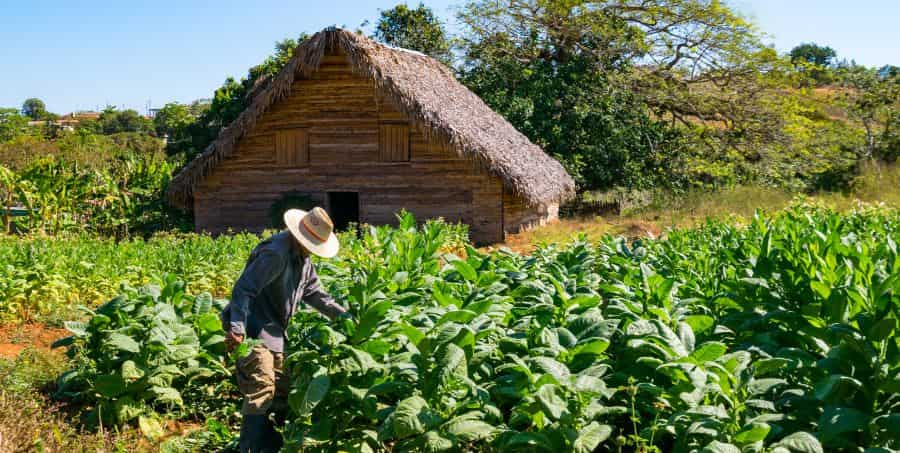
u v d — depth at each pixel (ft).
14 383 19.25
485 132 63.41
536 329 14.85
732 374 12.32
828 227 21.49
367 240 23.36
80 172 69.36
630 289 18.45
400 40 112.37
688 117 113.60
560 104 89.81
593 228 63.26
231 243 40.81
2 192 64.85
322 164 63.26
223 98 93.40
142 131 197.67
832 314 13.21
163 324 18.20
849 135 88.69
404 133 61.72
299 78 62.69
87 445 15.67
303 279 15.78
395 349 15.23
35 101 302.66
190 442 16.70
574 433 11.60
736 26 89.10
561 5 91.35
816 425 12.34
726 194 73.67
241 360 15.07
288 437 14.61
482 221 60.59
